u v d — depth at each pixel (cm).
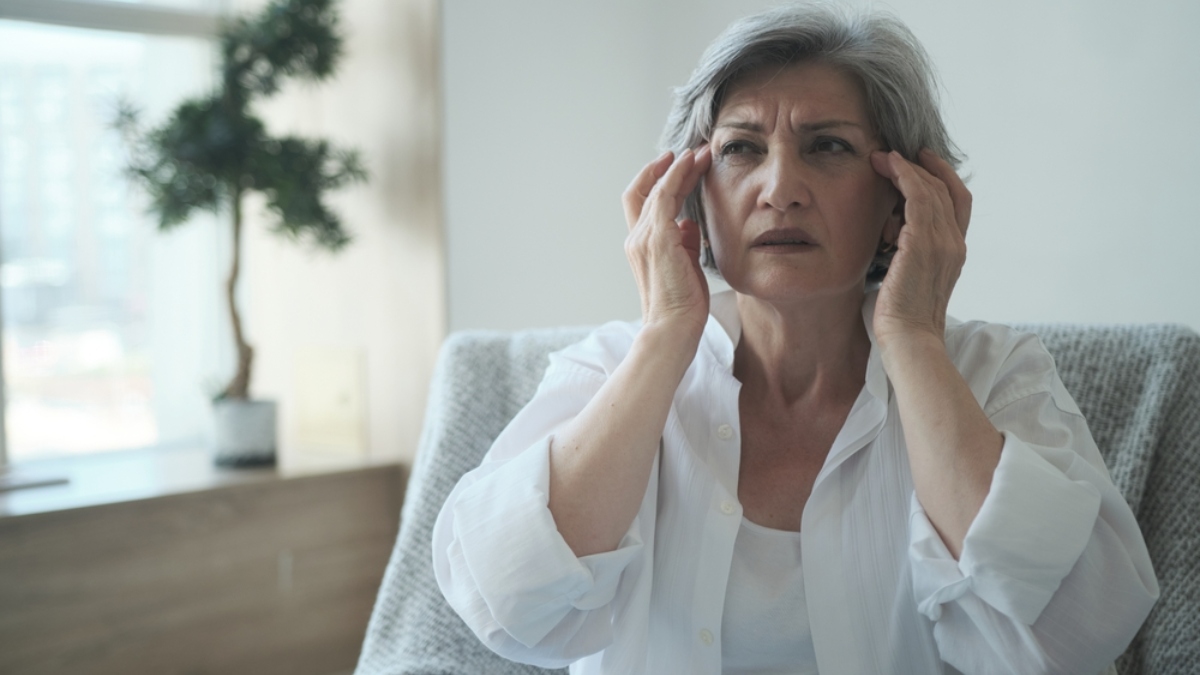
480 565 87
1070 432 93
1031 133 184
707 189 97
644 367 93
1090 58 175
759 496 97
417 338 241
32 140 246
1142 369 110
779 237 92
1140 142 169
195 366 274
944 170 97
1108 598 84
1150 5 167
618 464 90
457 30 236
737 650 95
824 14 93
